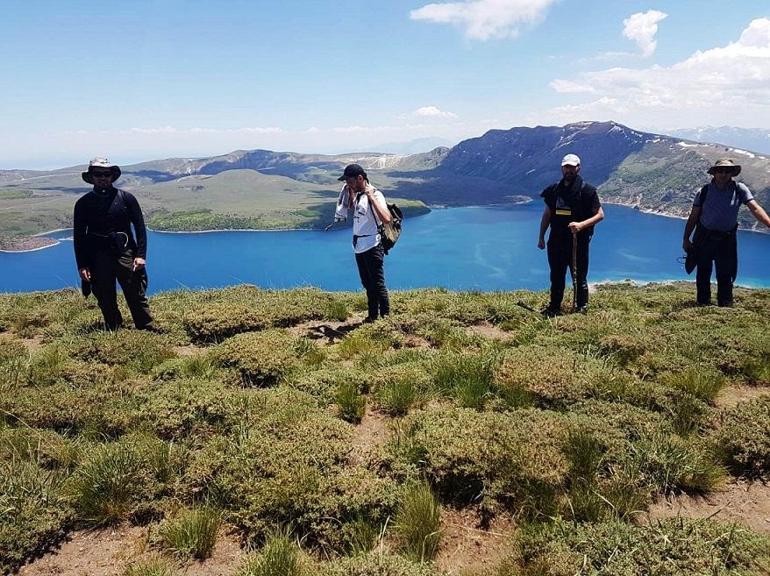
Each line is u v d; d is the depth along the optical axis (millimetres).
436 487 4594
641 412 5582
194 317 9820
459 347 8469
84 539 4133
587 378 6320
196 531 3969
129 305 9562
